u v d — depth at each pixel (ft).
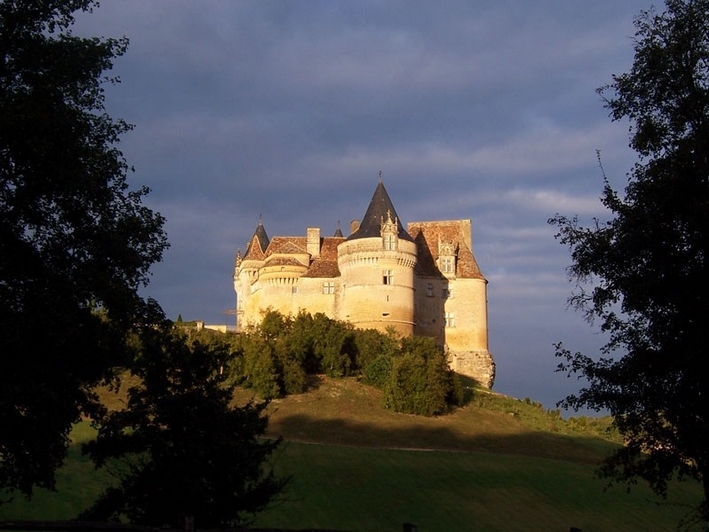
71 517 146.72
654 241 76.69
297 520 175.01
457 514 192.44
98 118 103.24
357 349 331.36
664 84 78.79
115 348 97.40
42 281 90.74
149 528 68.95
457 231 419.95
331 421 266.98
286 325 334.65
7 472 91.56
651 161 79.77
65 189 90.89
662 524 197.16
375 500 196.65
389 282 366.84
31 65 92.12
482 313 397.60
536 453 261.65
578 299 82.58
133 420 97.91
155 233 105.60
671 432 77.71
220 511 97.14
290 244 407.03
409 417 285.02
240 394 278.46
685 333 75.00
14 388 81.35
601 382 80.12
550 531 185.78
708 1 78.79
